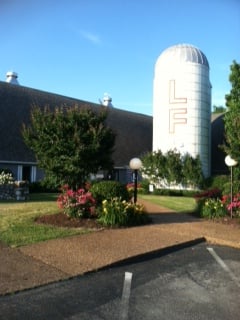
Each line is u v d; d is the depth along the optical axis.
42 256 8.23
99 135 12.66
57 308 5.80
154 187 31.47
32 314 5.55
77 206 12.43
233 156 15.45
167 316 5.71
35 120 12.91
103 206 12.44
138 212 12.87
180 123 31.61
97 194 13.34
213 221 14.34
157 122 32.56
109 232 11.11
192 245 10.60
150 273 7.79
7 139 29.05
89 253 8.65
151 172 31.44
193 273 7.92
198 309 6.02
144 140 42.62
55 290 6.50
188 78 31.69
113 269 7.94
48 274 7.13
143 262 8.63
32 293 6.30
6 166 28.16
